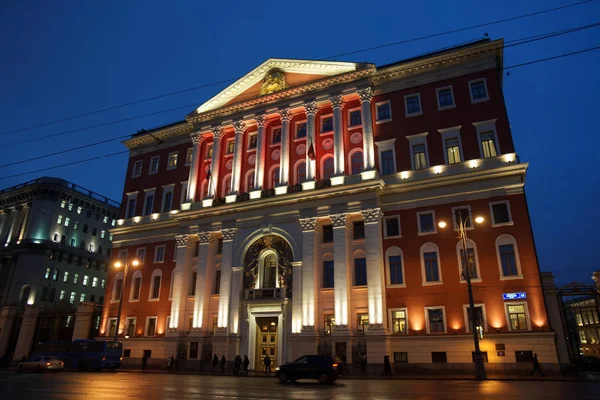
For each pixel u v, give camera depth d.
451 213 32.59
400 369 30.36
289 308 35.09
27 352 48.84
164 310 41.78
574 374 28.84
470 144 33.72
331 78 38.91
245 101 42.84
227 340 35.78
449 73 36.22
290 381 23.23
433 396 15.22
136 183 49.41
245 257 38.19
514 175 31.50
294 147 40.06
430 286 31.55
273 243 37.22
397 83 37.88
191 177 43.88
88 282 72.50
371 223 33.53
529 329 28.23
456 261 31.39
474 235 31.44
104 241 77.31
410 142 35.75
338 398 14.61
